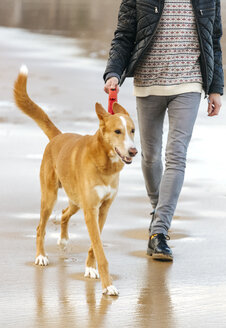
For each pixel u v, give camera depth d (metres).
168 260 9.36
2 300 7.70
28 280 8.44
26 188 13.15
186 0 9.70
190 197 12.80
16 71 29.30
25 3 70.19
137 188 13.40
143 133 10.32
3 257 9.34
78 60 33.16
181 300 7.81
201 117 20.64
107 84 9.67
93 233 8.44
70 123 19.20
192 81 9.81
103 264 8.20
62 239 9.96
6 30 46.75
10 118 20.06
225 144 17.23
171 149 9.80
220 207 12.17
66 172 9.13
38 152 16.03
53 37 42.69
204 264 9.23
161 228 9.57
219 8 10.23
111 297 7.91
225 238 10.45
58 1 73.44
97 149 8.47
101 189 8.55
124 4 9.97
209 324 7.09
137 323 7.10
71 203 9.78
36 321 7.09
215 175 14.44
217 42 10.33
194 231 10.80
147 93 10.01
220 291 8.12
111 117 8.44
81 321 7.12
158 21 9.66
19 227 10.75
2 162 15.05
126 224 11.13
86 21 52.41
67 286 8.28
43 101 22.73
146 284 8.39
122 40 10.03
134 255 9.62
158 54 9.81
